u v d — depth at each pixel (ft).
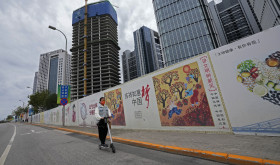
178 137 15.44
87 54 388.16
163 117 20.72
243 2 345.92
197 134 15.92
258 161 7.40
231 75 14.14
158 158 10.44
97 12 424.46
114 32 442.09
